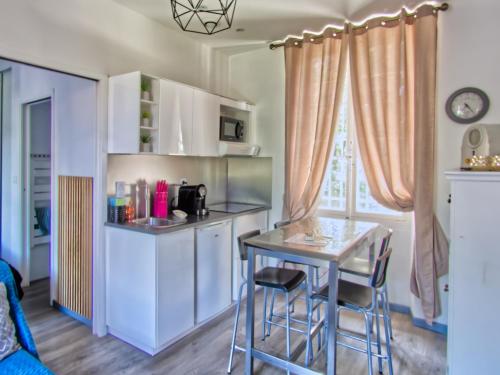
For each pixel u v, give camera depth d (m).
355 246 2.15
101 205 2.73
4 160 3.91
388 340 2.14
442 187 2.80
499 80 2.57
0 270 1.88
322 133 3.31
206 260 2.91
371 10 2.92
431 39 2.73
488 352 1.97
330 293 1.89
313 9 2.90
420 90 2.77
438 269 2.81
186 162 3.60
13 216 3.82
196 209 3.16
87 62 2.61
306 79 3.40
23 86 3.59
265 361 2.19
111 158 2.82
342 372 2.29
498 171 2.01
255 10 2.92
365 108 3.11
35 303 3.37
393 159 3.01
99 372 2.26
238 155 3.64
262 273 2.49
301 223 2.82
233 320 3.04
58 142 3.16
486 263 1.96
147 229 2.46
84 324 2.95
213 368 2.33
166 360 2.41
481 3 2.62
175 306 2.59
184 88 2.98
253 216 3.57
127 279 2.61
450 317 2.07
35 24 2.30
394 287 3.22
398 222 3.19
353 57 3.12
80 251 2.94
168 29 3.31
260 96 3.92
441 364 2.38
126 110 2.64
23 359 1.66
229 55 4.09
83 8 2.58
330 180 3.54
